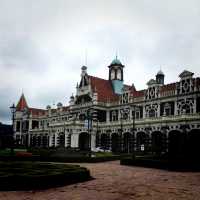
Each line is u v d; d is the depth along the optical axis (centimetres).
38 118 13000
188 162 3641
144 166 4156
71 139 8675
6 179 2211
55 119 11550
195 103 6581
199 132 6103
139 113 8106
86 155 5806
